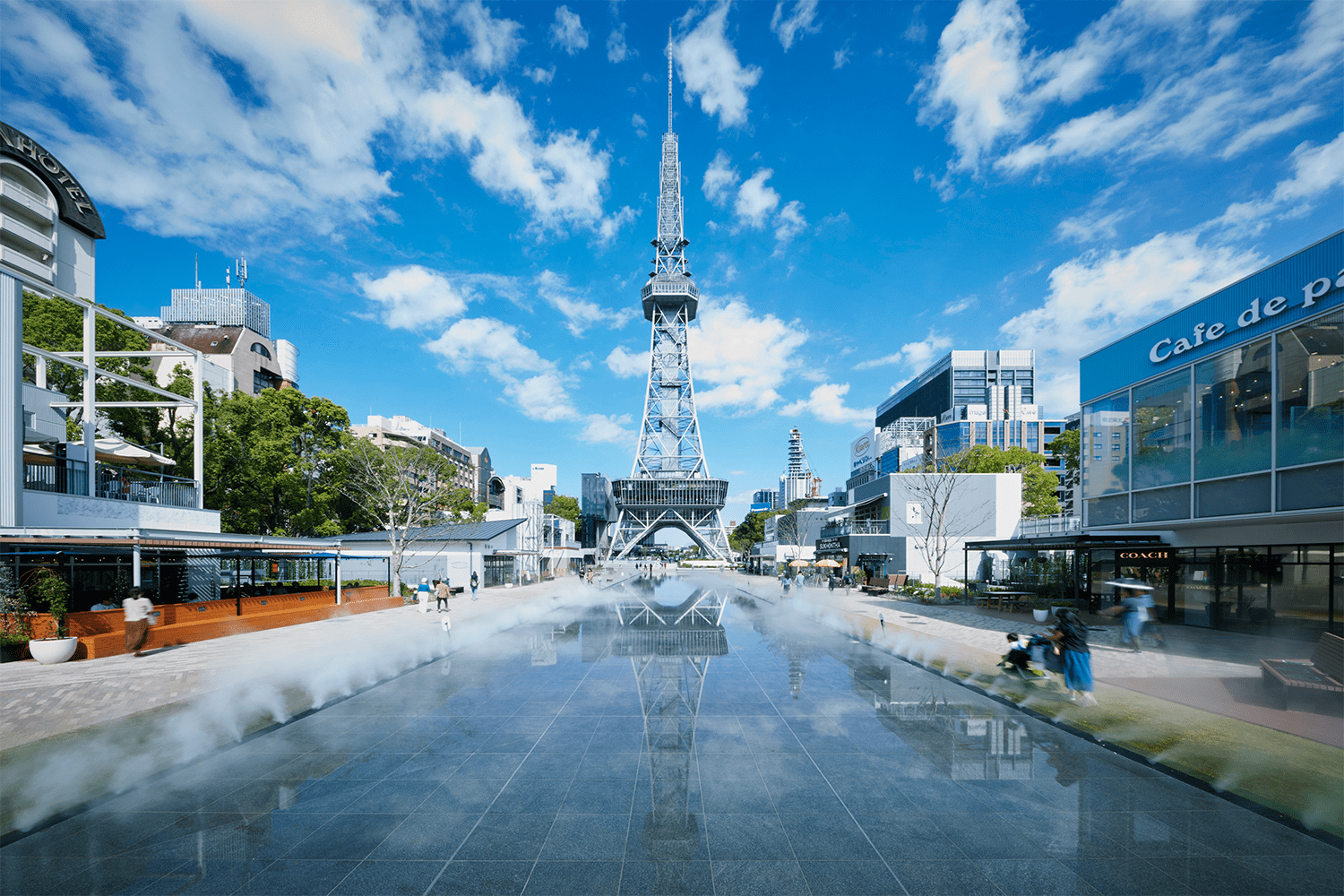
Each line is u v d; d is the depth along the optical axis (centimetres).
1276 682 898
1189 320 1673
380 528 5050
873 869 466
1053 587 2991
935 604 2847
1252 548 1692
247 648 1521
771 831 528
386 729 822
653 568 8544
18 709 927
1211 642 1535
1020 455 6372
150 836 522
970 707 928
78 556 1834
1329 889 435
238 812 569
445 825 541
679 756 714
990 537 4281
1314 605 1522
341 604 2402
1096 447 2069
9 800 597
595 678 1145
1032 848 498
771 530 9044
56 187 3766
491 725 841
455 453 12469
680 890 437
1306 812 554
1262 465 1444
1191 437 1667
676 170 13175
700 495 10956
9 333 1723
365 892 437
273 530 4081
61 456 2167
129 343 3419
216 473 3631
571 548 7581
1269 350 1434
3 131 3478
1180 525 1736
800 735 792
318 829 534
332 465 4212
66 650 1308
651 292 12481
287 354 8756
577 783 636
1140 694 983
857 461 17062
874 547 4341
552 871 464
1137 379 1873
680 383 12425
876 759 702
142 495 2486
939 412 18825
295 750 739
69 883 448
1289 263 1386
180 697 998
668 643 1588
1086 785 625
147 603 1466
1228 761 682
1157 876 454
